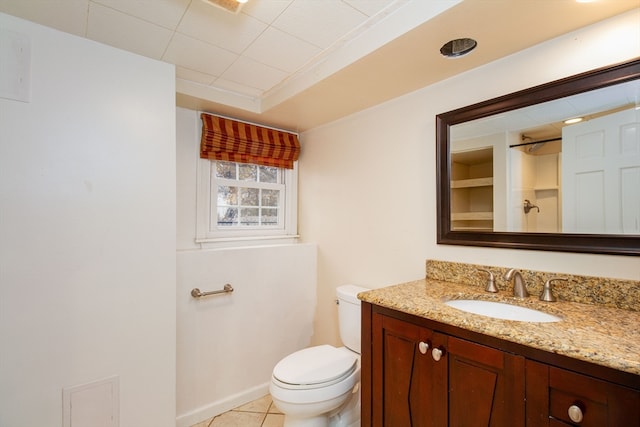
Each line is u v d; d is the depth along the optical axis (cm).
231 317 205
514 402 93
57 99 133
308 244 245
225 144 222
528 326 96
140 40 143
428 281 164
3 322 122
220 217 229
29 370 127
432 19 116
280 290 228
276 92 202
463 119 156
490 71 148
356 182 217
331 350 183
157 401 155
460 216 158
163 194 159
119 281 146
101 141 143
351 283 220
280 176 263
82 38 140
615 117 113
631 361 72
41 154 130
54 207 132
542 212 132
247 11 125
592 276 119
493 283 142
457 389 106
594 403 79
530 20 117
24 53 127
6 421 123
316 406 147
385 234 197
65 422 133
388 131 196
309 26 136
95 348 140
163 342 157
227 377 203
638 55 110
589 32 120
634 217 110
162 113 160
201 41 145
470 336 103
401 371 123
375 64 149
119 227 147
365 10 126
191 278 189
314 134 254
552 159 129
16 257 125
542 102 131
